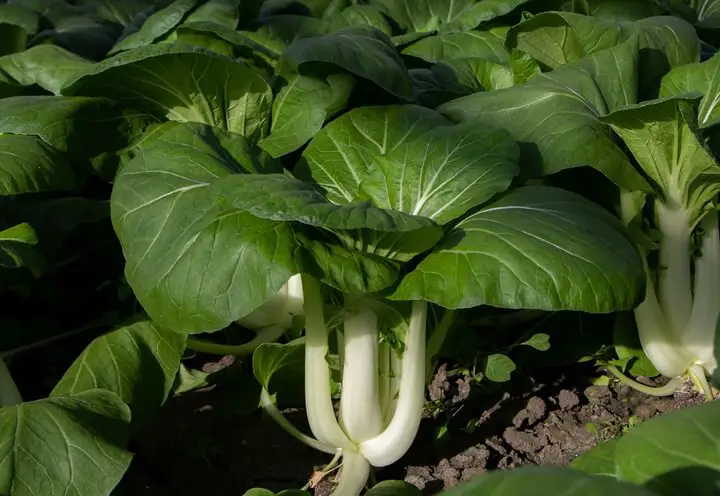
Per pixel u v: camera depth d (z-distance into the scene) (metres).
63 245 1.11
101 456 0.83
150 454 0.98
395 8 1.42
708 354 1.00
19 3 1.45
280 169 0.99
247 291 0.83
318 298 0.88
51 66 1.12
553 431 0.99
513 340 1.09
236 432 1.00
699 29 1.39
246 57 1.12
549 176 1.06
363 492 0.93
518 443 0.98
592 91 1.04
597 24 1.11
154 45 0.99
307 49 1.02
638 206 0.99
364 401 0.90
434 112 1.02
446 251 0.86
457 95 1.17
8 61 1.13
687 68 1.08
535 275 0.82
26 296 1.07
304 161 0.99
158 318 0.85
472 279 0.83
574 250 0.84
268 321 1.04
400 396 0.91
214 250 0.84
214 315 0.83
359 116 1.00
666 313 1.00
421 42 1.29
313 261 0.84
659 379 1.05
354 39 1.05
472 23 1.29
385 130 0.99
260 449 0.98
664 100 0.90
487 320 1.08
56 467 0.82
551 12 1.11
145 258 0.87
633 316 1.04
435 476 0.94
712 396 1.00
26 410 0.84
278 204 0.82
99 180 1.15
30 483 0.81
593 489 0.57
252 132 1.06
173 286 0.85
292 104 1.05
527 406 1.00
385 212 0.84
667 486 0.65
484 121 1.01
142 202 0.90
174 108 1.06
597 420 1.00
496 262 0.83
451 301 0.83
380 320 0.90
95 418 0.85
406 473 0.95
